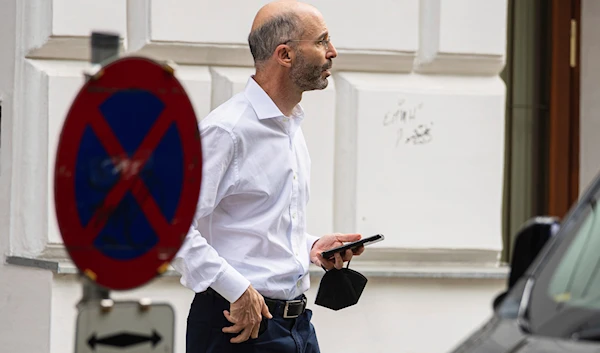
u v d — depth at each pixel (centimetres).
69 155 852
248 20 1741
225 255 1277
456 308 1812
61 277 1644
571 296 885
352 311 1766
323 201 1789
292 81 1293
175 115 889
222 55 1742
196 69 1741
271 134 1288
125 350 883
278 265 1287
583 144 2127
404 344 1792
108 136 865
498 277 1822
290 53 1288
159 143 884
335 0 1795
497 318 902
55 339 1644
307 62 1290
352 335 1766
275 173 1285
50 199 1669
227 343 1263
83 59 1705
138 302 887
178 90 891
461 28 1852
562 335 850
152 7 1702
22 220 1691
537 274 925
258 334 1270
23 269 1686
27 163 1684
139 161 877
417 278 1792
